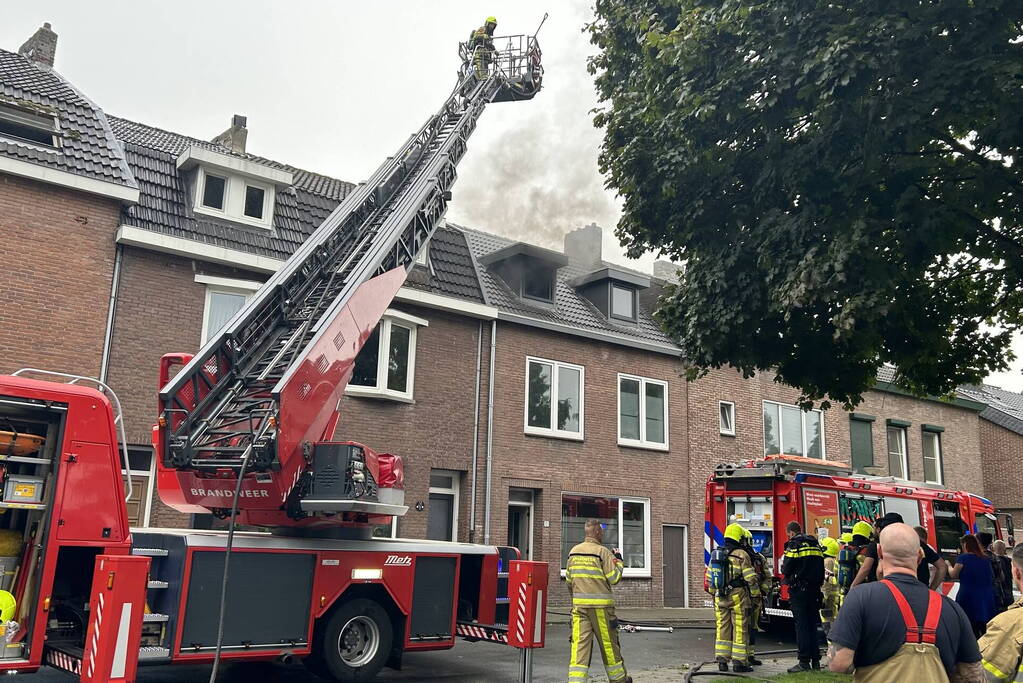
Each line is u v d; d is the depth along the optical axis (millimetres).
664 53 8445
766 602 13547
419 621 8742
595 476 18266
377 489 8469
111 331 12836
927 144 8359
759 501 14062
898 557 3809
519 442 17234
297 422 7961
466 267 17625
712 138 8688
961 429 27266
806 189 8438
